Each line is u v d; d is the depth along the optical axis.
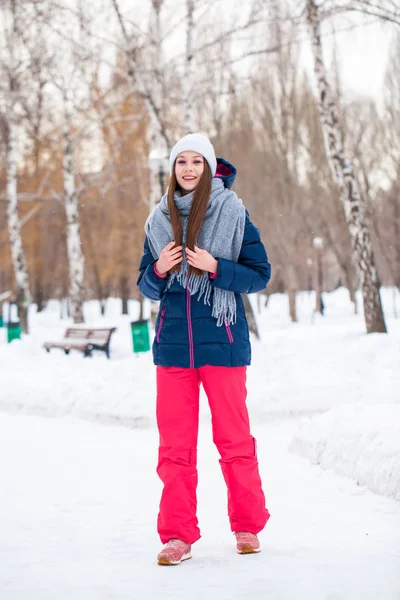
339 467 6.43
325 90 18.98
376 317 18.00
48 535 4.70
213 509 5.42
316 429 7.34
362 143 46.91
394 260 51.81
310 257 57.03
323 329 23.86
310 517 5.04
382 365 11.62
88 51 20.41
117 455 7.78
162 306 4.16
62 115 28.09
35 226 45.97
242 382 4.14
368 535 4.46
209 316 4.06
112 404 10.32
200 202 4.06
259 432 9.02
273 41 18.98
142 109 27.02
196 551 4.23
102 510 5.41
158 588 3.50
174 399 4.11
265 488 6.07
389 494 5.51
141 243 44.62
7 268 46.97
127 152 36.53
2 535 4.71
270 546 4.26
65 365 13.43
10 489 6.19
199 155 4.14
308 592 3.34
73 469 7.05
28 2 20.98
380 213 51.69
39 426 9.89
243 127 44.47
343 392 10.48
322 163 46.03
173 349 4.06
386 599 3.21
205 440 8.49
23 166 38.75
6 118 28.75
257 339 20.00
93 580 3.68
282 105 43.72
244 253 4.18
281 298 76.25
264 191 44.56
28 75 27.52
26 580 3.72
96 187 34.31
